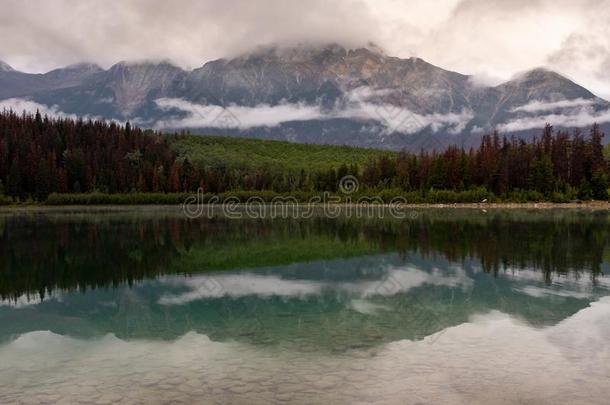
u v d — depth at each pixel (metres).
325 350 18.09
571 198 139.38
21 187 156.50
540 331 20.44
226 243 54.09
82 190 171.00
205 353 18.00
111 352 18.36
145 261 41.62
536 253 43.28
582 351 17.86
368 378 15.29
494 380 15.12
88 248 50.12
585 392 14.28
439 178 158.00
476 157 159.75
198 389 14.49
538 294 27.47
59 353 18.36
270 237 60.44
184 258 43.16
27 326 22.41
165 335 20.59
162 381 15.19
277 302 26.48
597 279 31.72
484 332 20.38
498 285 30.02
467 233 61.84
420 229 68.75
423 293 28.03
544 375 15.52
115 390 14.55
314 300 26.75
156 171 185.38
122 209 145.38
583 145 151.00
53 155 169.12
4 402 13.84
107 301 27.38
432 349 18.11
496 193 149.38
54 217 104.94
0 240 57.38
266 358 17.23
